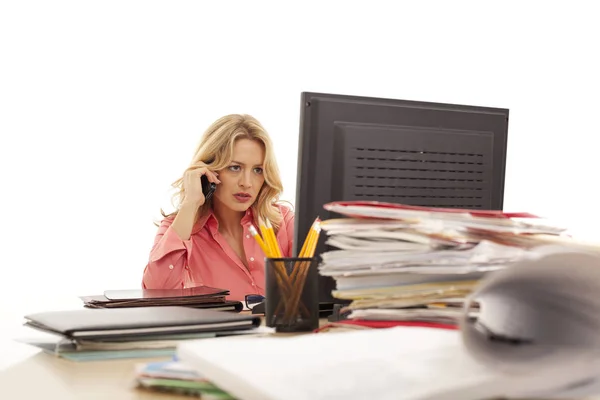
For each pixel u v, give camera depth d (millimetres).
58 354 1053
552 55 4535
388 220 1089
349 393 647
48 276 3811
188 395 832
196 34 4051
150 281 2293
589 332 734
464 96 4477
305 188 1365
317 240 1336
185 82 4031
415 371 691
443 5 4438
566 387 683
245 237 2564
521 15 4512
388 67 4367
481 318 804
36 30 3812
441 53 4438
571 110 4543
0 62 3770
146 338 1080
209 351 795
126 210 3918
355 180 1376
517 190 4559
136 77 3949
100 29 3902
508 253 1087
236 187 2424
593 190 4543
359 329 1160
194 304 1522
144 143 3953
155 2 3975
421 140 1413
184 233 2344
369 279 1124
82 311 1216
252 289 2566
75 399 824
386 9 4359
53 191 3830
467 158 1457
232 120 2438
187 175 2379
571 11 4527
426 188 1425
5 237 3764
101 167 3898
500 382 661
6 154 3773
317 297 1245
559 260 719
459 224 1086
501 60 4508
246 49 4145
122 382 901
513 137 4547
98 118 3893
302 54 4227
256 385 672
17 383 901
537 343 735
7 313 3730
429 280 1106
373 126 1385
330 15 4273
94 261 3873
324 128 1359
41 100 3816
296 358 751
